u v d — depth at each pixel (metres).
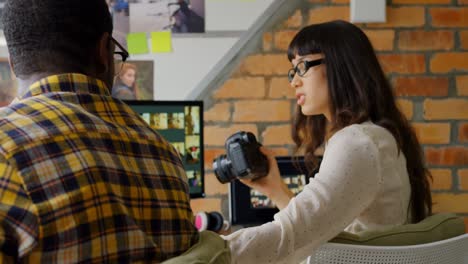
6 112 0.76
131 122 0.86
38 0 0.82
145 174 0.82
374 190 1.33
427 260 1.21
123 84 2.59
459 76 2.64
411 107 2.64
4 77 2.53
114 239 0.74
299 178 2.29
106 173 0.76
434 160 2.65
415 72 2.64
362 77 1.47
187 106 2.29
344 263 1.18
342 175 1.30
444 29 2.64
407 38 2.64
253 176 1.56
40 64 0.82
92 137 0.77
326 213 1.27
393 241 1.22
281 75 2.63
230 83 2.63
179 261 0.74
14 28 0.82
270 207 2.27
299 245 1.26
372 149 1.33
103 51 0.87
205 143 2.63
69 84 0.82
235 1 2.62
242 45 2.63
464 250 1.30
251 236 1.24
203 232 0.95
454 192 2.65
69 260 0.71
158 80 2.61
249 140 1.55
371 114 1.48
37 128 0.74
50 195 0.71
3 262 0.67
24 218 0.69
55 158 0.73
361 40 1.52
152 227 0.81
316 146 1.87
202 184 2.32
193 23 2.61
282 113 2.63
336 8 2.63
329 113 1.54
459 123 2.65
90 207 0.73
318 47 1.51
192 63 2.62
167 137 2.26
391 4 2.64
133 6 2.59
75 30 0.83
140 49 2.59
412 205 1.47
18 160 0.70
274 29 2.63
